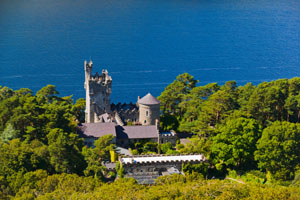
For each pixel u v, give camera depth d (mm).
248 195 121688
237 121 160875
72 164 139125
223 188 122562
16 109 161375
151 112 184625
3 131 159500
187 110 192625
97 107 189500
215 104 180000
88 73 189500
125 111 189250
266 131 156125
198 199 116750
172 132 179625
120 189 120625
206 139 175750
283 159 150750
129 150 166625
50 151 138125
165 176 137500
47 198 113688
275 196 119125
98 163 140875
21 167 132250
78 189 123000
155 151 173500
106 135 156750
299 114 190500
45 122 162125
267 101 181750
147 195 115750
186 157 155000
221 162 162625
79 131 168000
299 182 138125
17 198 113938
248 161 163250
